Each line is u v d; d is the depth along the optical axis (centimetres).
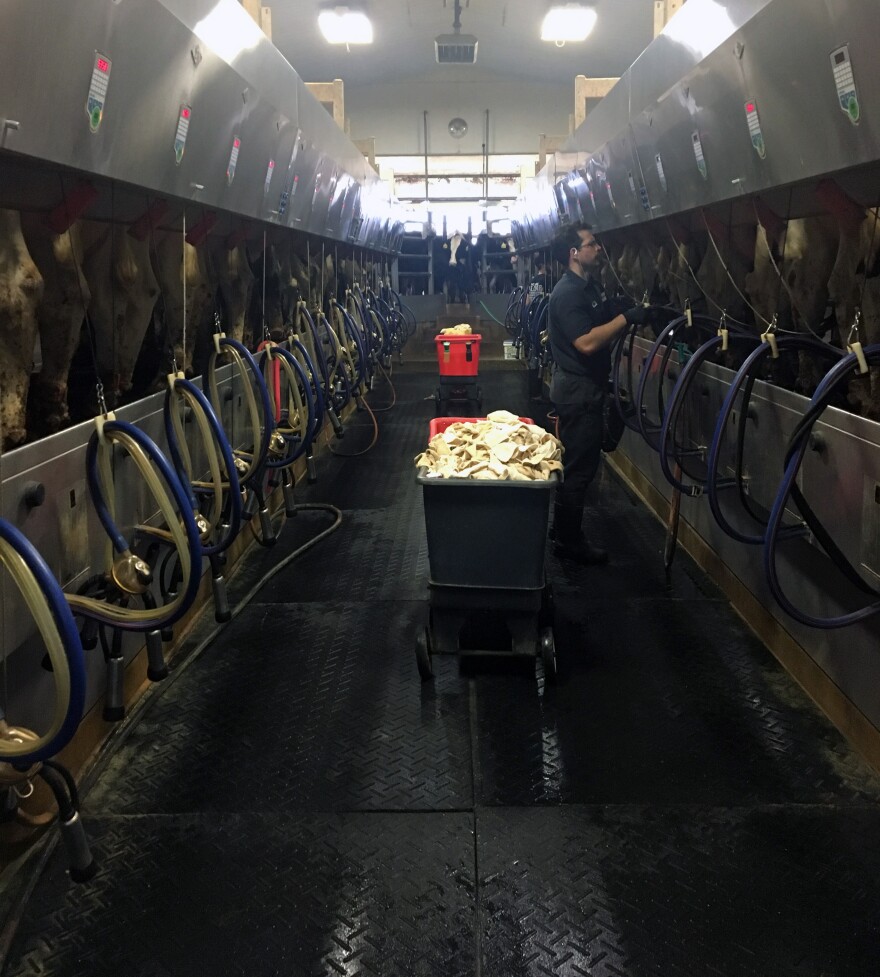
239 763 247
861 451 221
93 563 226
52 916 191
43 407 243
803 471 259
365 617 348
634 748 253
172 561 305
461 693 287
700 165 314
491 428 307
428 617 335
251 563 409
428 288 1345
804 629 283
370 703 281
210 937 185
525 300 963
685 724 265
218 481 262
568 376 385
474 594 284
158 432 269
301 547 427
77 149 199
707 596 362
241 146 332
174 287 320
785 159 241
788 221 286
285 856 209
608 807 227
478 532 276
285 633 334
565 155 652
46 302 230
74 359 275
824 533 214
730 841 213
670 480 315
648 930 186
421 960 179
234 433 357
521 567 279
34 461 191
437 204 1427
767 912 190
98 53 195
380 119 1391
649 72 360
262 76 360
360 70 1264
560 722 268
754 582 328
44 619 148
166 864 207
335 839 215
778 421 281
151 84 230
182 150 268
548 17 866
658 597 361
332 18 895
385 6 986
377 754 251
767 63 229
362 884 200
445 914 191
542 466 282
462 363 768
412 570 399
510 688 289
